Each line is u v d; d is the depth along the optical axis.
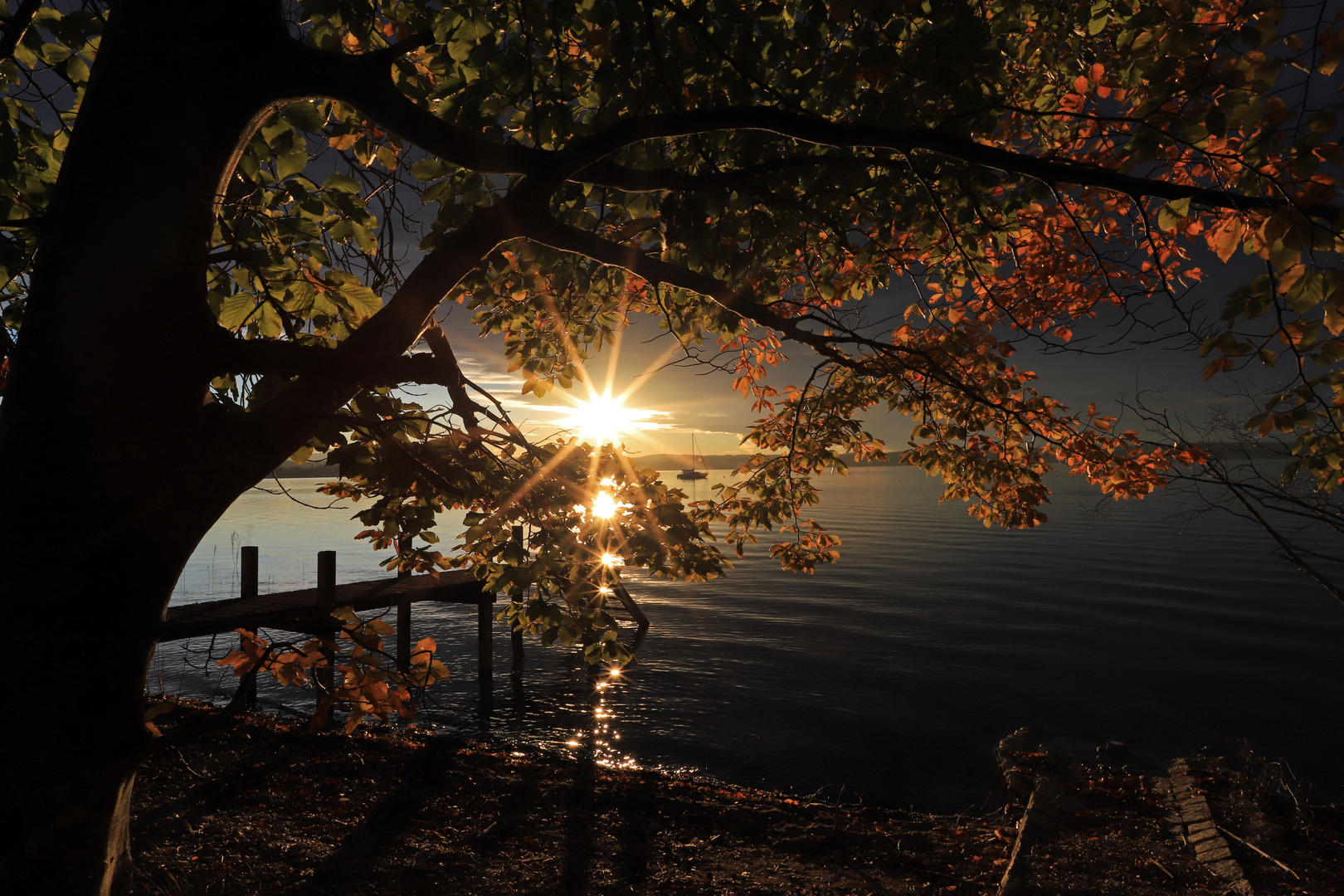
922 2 3.35
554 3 3.61
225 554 44.59
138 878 5.34
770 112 2.93
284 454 2.34
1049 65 5.38
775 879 6.39
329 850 6.36
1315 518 3.96
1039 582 37.78
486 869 6.30
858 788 11.71
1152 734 14.72
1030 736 14.14
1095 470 5.70
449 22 3.40
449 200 3.92
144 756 2.11
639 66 3.78
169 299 2.07
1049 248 5.30
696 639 23.91
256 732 9.39
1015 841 7.41
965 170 3.46
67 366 1.98
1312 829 7.66
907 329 6.26
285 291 3.13
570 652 21.22
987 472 6.42
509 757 9.52
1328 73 2.55
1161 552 50.78
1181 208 2.94
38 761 1.95
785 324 3.58
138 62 2.05
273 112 2.71
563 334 6.20
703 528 5.42
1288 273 2.61
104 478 1.99
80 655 1.99
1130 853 7.07
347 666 2.79
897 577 40.16
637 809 7.96
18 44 3.26
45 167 3.40
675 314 5.49
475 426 3.41
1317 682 19.02
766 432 7.81
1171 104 2.95
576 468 3.70
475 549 4.02
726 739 14.05
